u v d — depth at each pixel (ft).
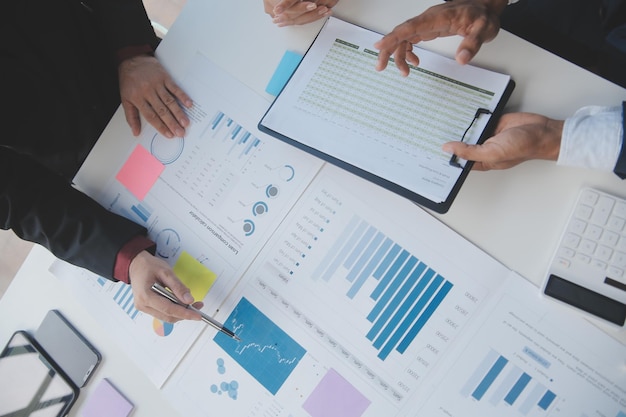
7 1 2.50
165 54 2.69
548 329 1.99
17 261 5.17
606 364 1.93
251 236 2.40
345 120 2.24
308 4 2.30
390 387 2.11
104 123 3.11
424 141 2.10
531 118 2.03
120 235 2.47
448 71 2.18
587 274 1.95
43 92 2.68
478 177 2.15
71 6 2.80
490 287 2.06
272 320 2.30
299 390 2.23
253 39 2.56
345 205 2.28
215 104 2.56
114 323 2.57
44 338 2.68
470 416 2.02
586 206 1.98
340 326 2.21
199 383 2.38
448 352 2.07
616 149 1.86
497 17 2.11
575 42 2.92
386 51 2.06
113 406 2.50
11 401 2.63
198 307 2.37
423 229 2.16
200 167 2.53
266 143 2.44
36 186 2.61
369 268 2.21
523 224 2.07
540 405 1.97
